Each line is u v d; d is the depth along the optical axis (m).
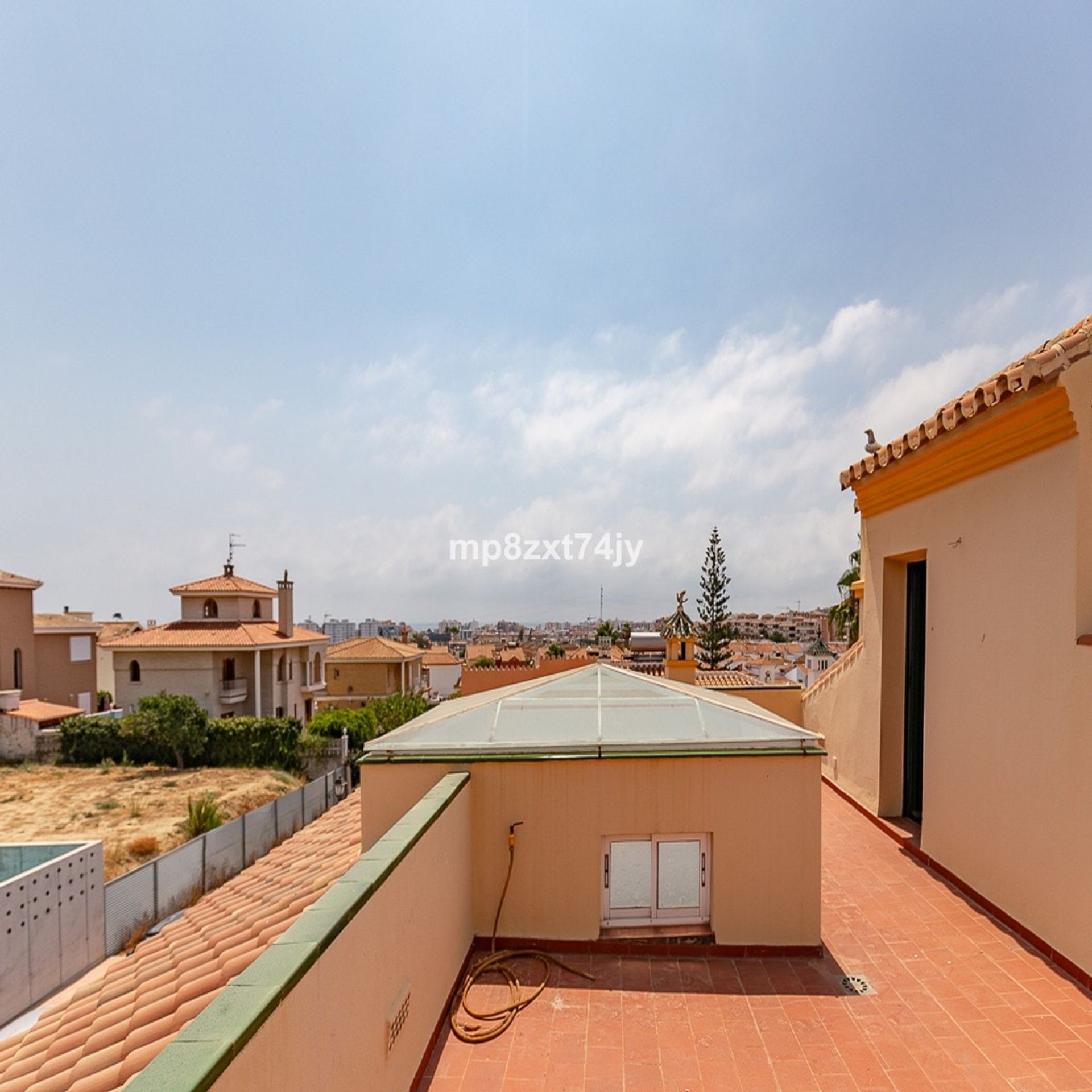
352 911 2.97
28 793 24.25
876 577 8.54
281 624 37.66
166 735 27.86
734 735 5.62
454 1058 4.21
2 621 33.47
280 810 19.38
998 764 5.79
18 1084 3.19
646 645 20.14
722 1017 4.61
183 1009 3.27
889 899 6.29
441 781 5.24
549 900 5.50
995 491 5.88
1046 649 5.18
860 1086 3.93
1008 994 4.75
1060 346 4.74
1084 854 4.77
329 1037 2.71
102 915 13.44
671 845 5.66
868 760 8.71
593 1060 4.18
